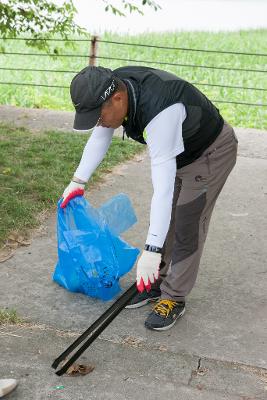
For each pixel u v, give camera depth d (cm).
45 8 779
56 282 376
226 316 350
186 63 1305
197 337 327
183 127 289
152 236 279
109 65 1250
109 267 347
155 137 273
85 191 532
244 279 396
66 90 1082
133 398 277
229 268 410
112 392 280
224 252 434
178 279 330
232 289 382
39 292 364
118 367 298
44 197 496
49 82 1127
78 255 347
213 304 362
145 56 1338
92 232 347
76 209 347
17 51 1325
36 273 387
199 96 294
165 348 315
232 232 468
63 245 355
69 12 794
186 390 284
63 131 722
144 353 310
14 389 277
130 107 274
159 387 285
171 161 276
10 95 1028
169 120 272
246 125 951
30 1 754
